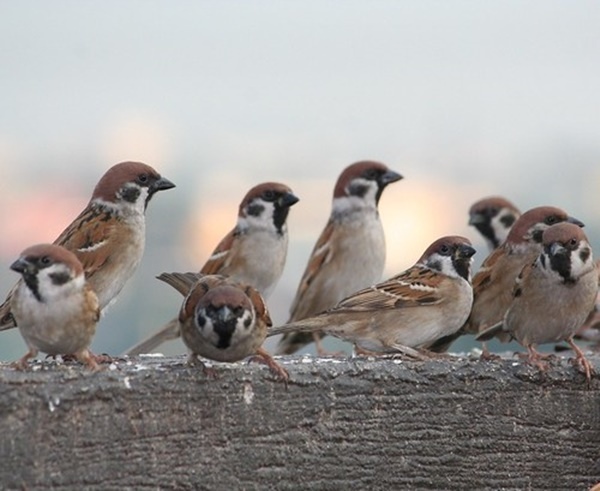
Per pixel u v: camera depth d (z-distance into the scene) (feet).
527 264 40.47
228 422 29.68
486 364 33.37
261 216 47.88
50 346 30.50
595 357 37.04
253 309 30.37
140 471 28.48
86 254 39.27
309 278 50.57
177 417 28.99
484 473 33.09
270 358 30.73
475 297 43.39
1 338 50.88
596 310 43.37
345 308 40.98
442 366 32.68
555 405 33.99
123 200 40.11
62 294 30.09
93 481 27.84
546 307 38.27
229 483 29.63
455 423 32.73
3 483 26.89
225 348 30.01
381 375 31.76
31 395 27.25
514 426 33.50
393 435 31.91
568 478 34.12
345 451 31.24
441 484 32.50
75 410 27.66
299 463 30.60
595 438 34.32
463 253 41.24
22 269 29.81
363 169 50.31
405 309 40.93
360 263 50.37
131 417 28.37
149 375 28.68
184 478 29.04
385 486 31.78
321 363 31.60
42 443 27.30
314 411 30.83
